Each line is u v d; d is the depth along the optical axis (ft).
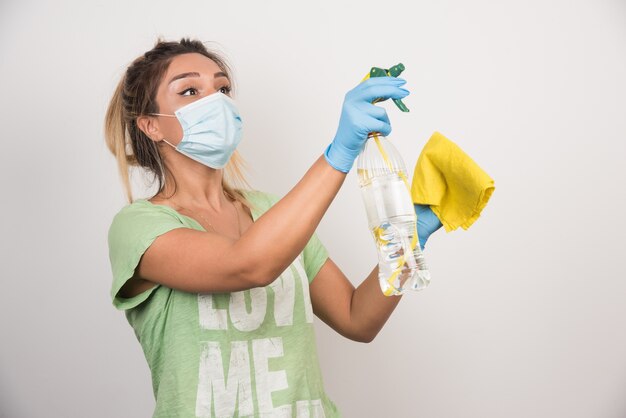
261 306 4.39
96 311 6.82
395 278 3.63
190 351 4.18
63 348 6.81
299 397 4.42
